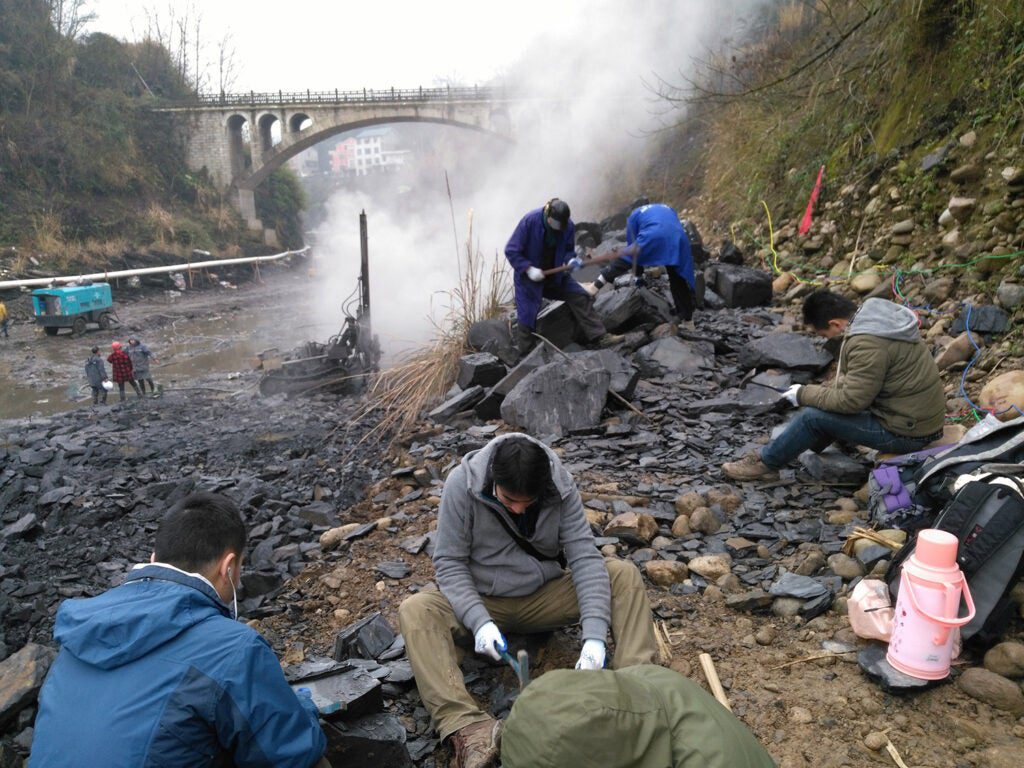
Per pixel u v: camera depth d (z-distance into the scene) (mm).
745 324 7328
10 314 24641
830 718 2422
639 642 2559
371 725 2357
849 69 9141
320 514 4785
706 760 1464
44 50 40688
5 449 7578
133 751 1610
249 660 1736
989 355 4992
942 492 2975
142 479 6035
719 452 4699
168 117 47094
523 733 1464
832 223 8391
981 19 6969
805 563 3252
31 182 35562
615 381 5648
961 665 2588
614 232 11047
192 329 22891
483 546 2721
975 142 6621
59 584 4297
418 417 6422
